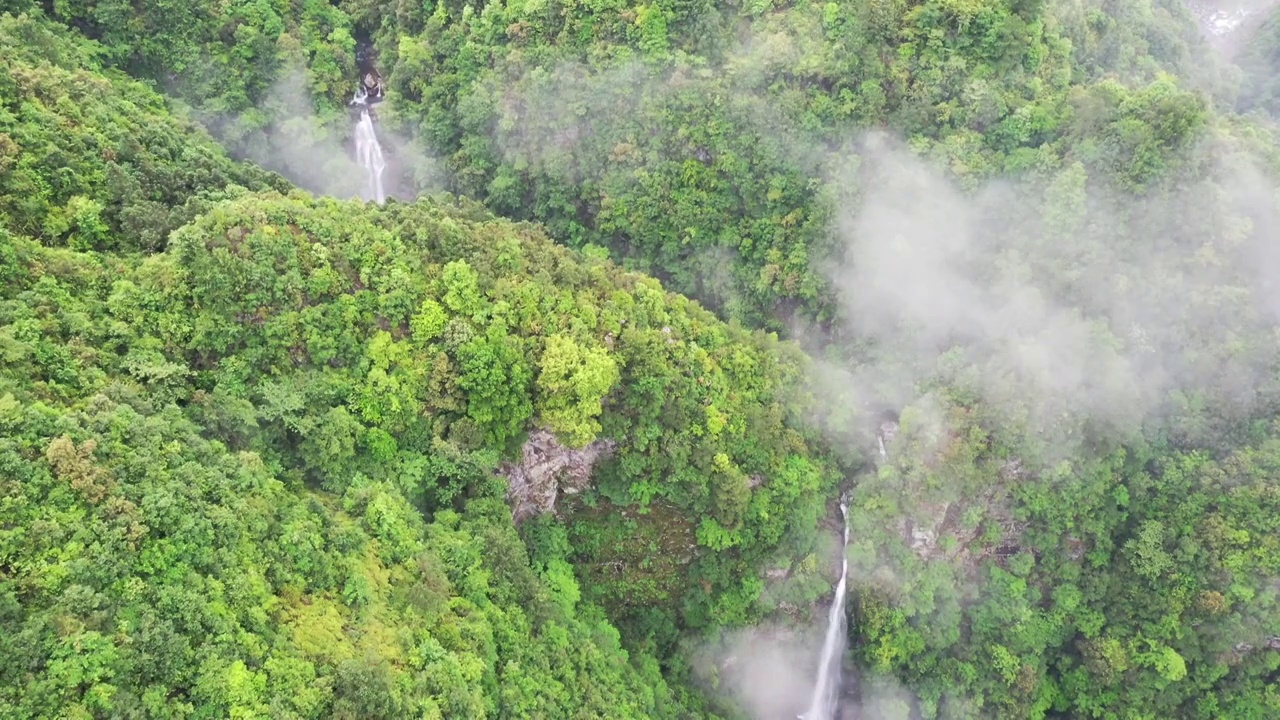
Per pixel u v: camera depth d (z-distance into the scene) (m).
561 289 47.22
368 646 31.92
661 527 50.62
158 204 43.59
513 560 41.50
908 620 52.97
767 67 60.41
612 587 51.41
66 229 40.03
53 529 27.05
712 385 49.31
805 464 51.16
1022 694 53.47
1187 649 52.09
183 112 58.50
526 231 52.53
